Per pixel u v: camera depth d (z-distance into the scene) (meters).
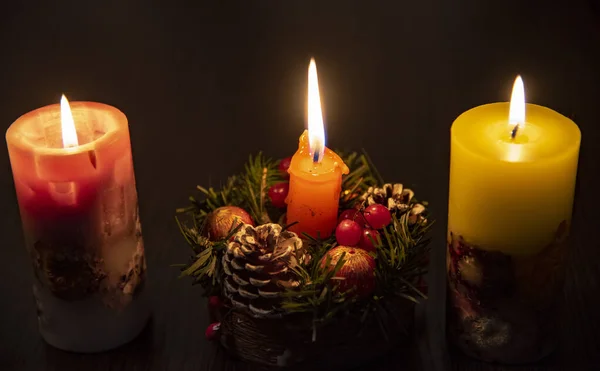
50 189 0.67
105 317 0.71
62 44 1.10
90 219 0.68
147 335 0.73
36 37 1.12
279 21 1.13
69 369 0.71
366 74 1.03
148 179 0.88
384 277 0.66
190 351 0.72
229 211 0.69
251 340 0.68
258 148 0.92
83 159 0.67
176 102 1.00
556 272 0.68
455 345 0.71
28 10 1.18
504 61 1.04
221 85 1.02
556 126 0.67
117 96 1.01
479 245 0.67
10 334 0.74
